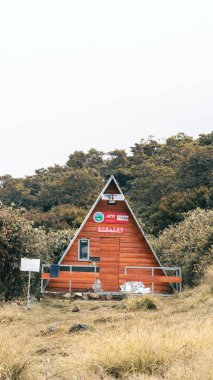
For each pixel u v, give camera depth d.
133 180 84.06
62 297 26.17
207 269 25.00
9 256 25.36
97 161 112.06
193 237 30.23
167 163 87.25
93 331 14.52
